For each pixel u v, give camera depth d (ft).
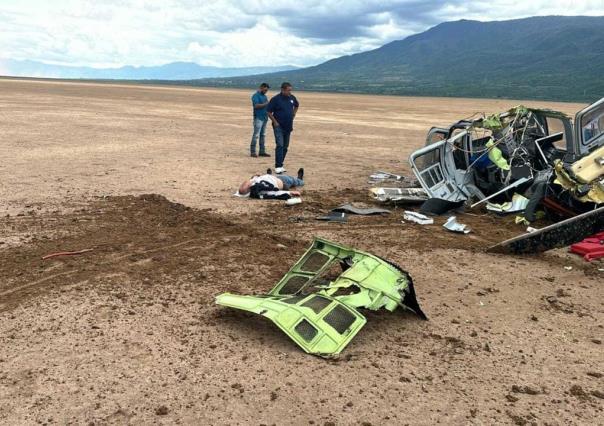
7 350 13.46
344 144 66.74
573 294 18.67
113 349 13.64
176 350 13.69
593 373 13.25
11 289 17.48
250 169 44.42
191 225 26.02
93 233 24.23
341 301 15.14
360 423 10.96
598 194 26.61
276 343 14.23
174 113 115.85
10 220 26.14
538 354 14.21
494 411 11.54
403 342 14.65
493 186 32.55
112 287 17.83
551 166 30.83
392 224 27.94
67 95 183.42
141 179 38.11
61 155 48.47
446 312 16.80
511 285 19.36
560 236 22.07
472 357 13.92
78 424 10.64
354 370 13.01
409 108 184.96
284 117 41.24
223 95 261.24
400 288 16.03
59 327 14.78
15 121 79.71
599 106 30.12
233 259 21.18
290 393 11.92
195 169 43.27
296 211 30.09
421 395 12.05
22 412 10.98
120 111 114.01
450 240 25.09
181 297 17.21
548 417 11.40
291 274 17.93
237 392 11.89
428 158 32.24
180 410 11.19
